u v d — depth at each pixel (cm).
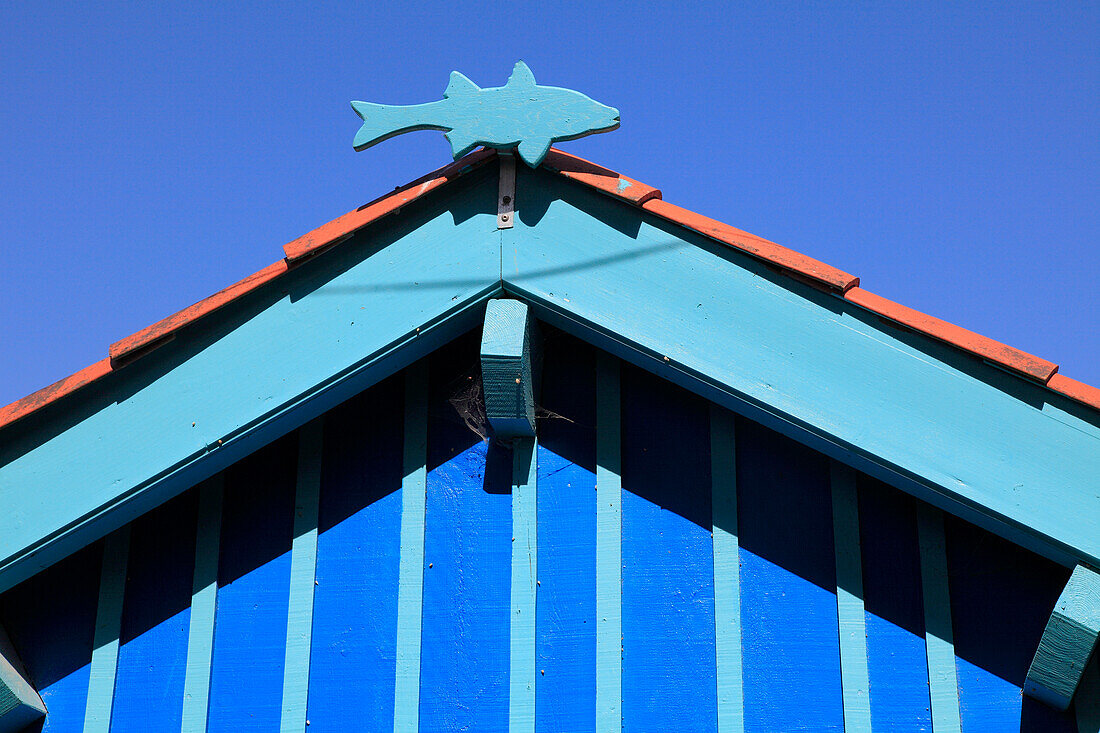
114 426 613
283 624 621
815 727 574
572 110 609
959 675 571
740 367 585
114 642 626
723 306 594
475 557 622
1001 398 556
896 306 579
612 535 616
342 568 628
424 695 602
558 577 613
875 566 595
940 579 587
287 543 637
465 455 643
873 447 562
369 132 618
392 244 626
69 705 617
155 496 616
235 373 613
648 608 604
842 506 607
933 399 562
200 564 635
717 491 617
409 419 651
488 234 621
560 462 633
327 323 616
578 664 598
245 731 604
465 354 659
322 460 650
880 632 583
